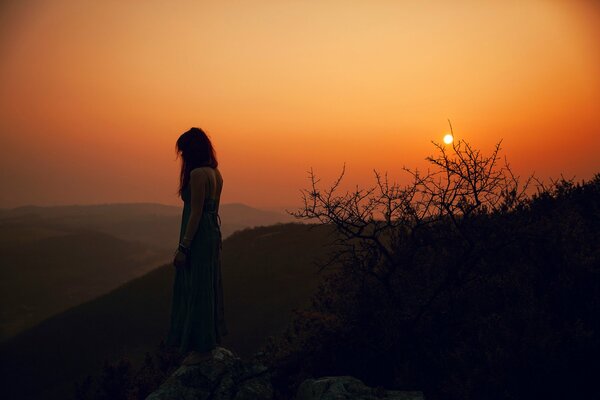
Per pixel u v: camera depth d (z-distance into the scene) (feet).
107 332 162.20
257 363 15.48
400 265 16.31
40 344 165.68
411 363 14.15
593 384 11.39
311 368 14.97
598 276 13.44
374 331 15.03
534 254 15.16
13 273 499.92
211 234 14.74
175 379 14.16
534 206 17.90
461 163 14.84
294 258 159.12
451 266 15.49
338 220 15.47
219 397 13.69
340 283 17.39
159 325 160.97
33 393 144.77
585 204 18.31
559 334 11.89
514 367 11.68
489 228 15.42
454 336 14.43
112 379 28.43
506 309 13.84
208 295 14.60
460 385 12.09
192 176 14.43
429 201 15.39
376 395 12.16
